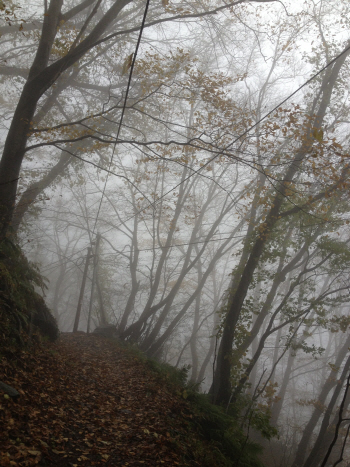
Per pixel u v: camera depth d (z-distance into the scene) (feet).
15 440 15.92
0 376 20.56
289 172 45.24
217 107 43.24
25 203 48.42
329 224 46.24
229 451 26.61
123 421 23.49
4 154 37.99
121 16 59.36
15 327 28.14
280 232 48.85
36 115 55.26
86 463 16.84
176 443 21.24
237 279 52.49
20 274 37.88
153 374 38.27
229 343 45.32
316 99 47.37
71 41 46.75
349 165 39.70
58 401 22.61
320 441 50.06
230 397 40.40
